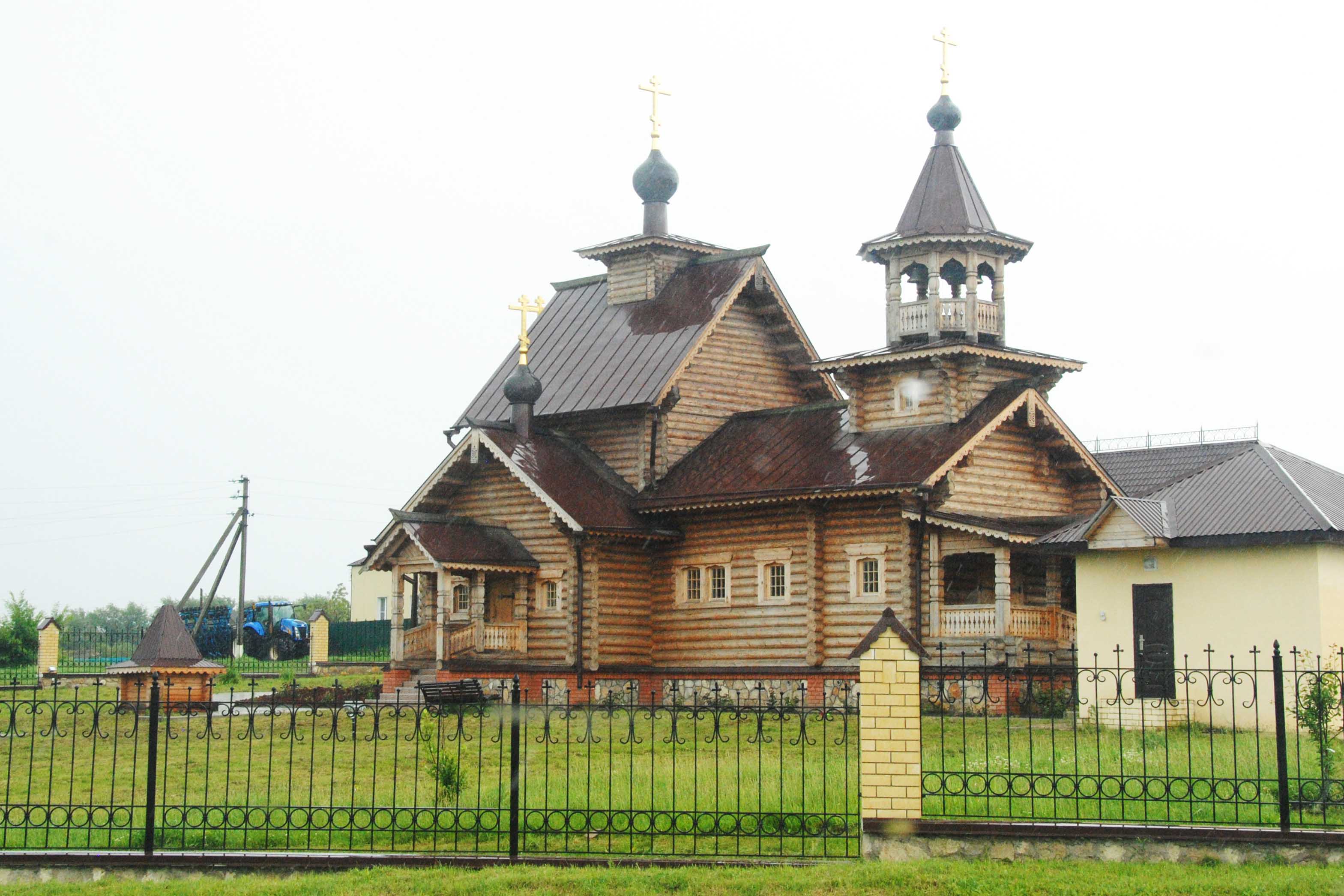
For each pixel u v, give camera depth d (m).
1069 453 41.44
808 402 49.69
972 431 39.06
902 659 17.41
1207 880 15.61
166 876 17.52
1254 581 30.72
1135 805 19.03
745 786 20.91
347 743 29.03
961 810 18.58
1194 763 22.23
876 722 17.36
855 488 38.88
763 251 47.84
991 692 36.59
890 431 41.78
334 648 72.88
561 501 42.62
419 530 42.72
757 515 42.41
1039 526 39.31
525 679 42.66
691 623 43.78
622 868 16.73
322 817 19.95
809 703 39.94
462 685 37.38
